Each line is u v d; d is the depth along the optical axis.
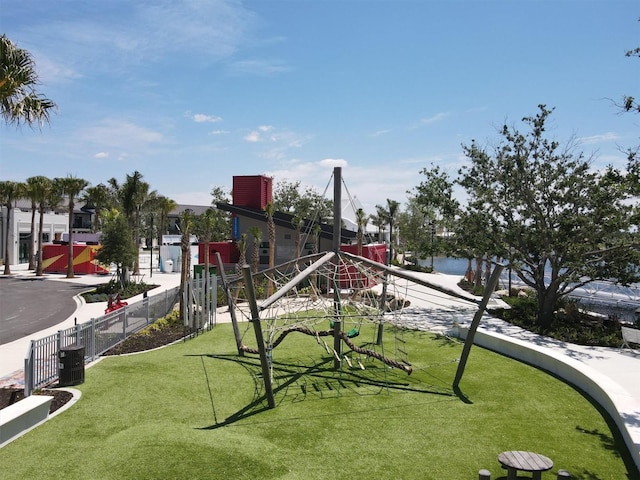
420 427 9.01
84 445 8.04
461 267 68.81
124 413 9.55
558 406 10.10
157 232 80.81
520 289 29.61
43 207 40.47
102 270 42.47
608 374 12.34
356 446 8.16
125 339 15.98
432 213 22.33
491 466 7.52
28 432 8.56
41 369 11.10
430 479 7.08
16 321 21.50
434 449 8.09
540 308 18.66
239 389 11.18
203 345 15.56
